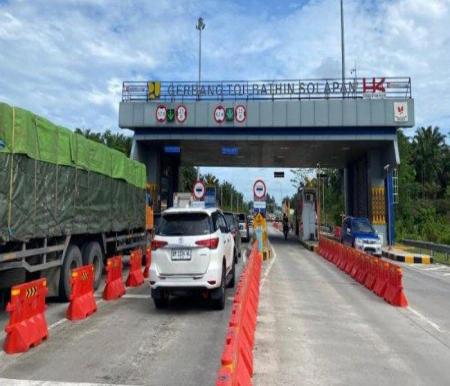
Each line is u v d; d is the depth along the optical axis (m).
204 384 5.65
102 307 10.27
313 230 36.81
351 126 29.02
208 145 32.81
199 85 29.69
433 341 7.83
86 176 11.59
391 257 25.72
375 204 32.47
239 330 4.59
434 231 35.31
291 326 8.70
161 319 9.12
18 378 5.76
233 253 12.89
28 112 8.68
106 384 5.59
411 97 28.67
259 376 5.97
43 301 7.68
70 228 10.55
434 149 82.50
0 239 7.67
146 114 29.67
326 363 6.55
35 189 8.92
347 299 11.82
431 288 14.23
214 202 45.41
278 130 29.84
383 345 7.52
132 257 13.64
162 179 36.06
